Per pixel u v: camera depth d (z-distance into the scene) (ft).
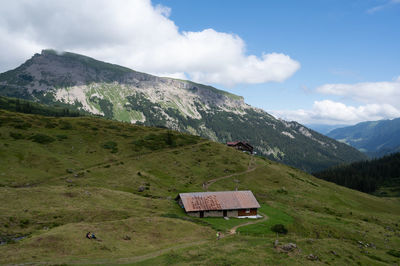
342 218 282.56
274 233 197.47
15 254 109.19
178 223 182.19
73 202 204.13
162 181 322.34
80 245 124.88
